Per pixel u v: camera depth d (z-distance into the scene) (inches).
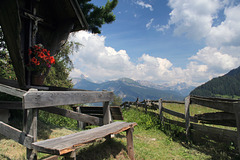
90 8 331.0
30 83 191.3
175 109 375.9
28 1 198.4
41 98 113.9
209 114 192.1
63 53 516.4
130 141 159.6
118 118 247.8
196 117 212.4
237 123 145.6
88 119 203.9
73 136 123.0
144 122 321.1
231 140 166.7
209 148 187.3
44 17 228.2
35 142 108.6
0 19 146.4
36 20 196.5
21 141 115.1
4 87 129.0
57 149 89.0
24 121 114.0
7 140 168.2
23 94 107.0
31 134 111.1
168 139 235.8
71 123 306.0
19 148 156.9
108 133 128.6
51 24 231.9
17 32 148.3
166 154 180.5
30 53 183.5
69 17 234.7
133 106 526.6
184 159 167.2
